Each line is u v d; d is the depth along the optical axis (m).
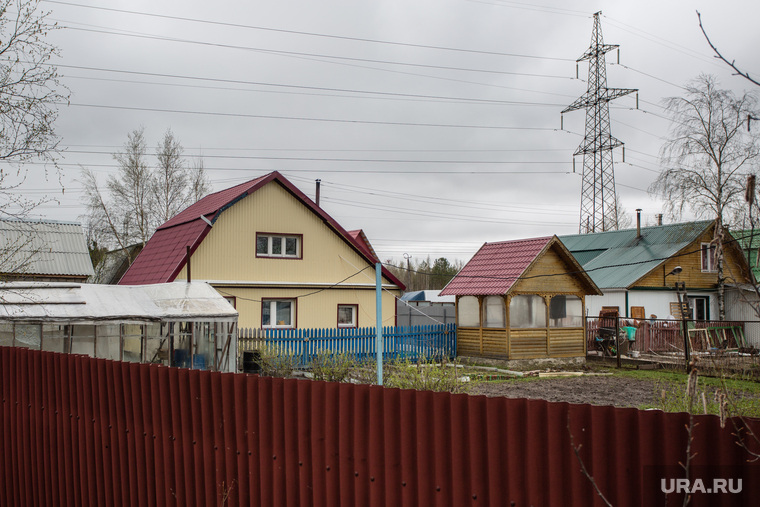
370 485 5.00
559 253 25.23
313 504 5.35
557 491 4.14
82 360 7.41
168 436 6.50
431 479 4.68
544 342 24.75
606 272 34.22
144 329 16.00
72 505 7.56
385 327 24.58
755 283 3.62
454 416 4.56
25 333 14.23
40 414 8.01
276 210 25.86
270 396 5.71
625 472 3.94
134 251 43.59
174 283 17.81
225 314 16.58
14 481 8.40
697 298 33.62
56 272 29.41
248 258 25.12
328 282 26.81
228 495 5.95
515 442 4.30
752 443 3.57
